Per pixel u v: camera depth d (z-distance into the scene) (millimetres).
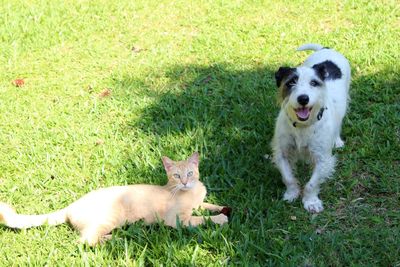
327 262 2316
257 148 2879
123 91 3467
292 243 2402
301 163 2832
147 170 2783
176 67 3678
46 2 4699
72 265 2342
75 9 4527
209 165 2793
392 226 2463
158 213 2455
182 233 2441
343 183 2691
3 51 3965
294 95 2475
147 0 4652
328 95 2646
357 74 3404
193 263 2309
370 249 2350
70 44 4055
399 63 3451
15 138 3113
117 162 2861
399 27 3875
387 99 3146
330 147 2609
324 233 2455
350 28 3910
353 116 3078
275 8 4281
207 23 4176
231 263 2295
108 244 2406
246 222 2463
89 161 2910
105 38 4113
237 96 3287
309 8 4223
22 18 4371
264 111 3139
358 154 2818
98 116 3258
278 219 2510
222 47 3838
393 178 2680
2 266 2393
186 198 2461
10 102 3422
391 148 2822
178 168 2443
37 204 2682
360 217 2516
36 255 2418
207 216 2480
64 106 3363
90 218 2426
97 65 3781
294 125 2549
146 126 3135
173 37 4062
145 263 2359
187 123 3084
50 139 3072
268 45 3801
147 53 3885
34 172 2861
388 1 4207
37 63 3840
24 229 2504
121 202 2438
